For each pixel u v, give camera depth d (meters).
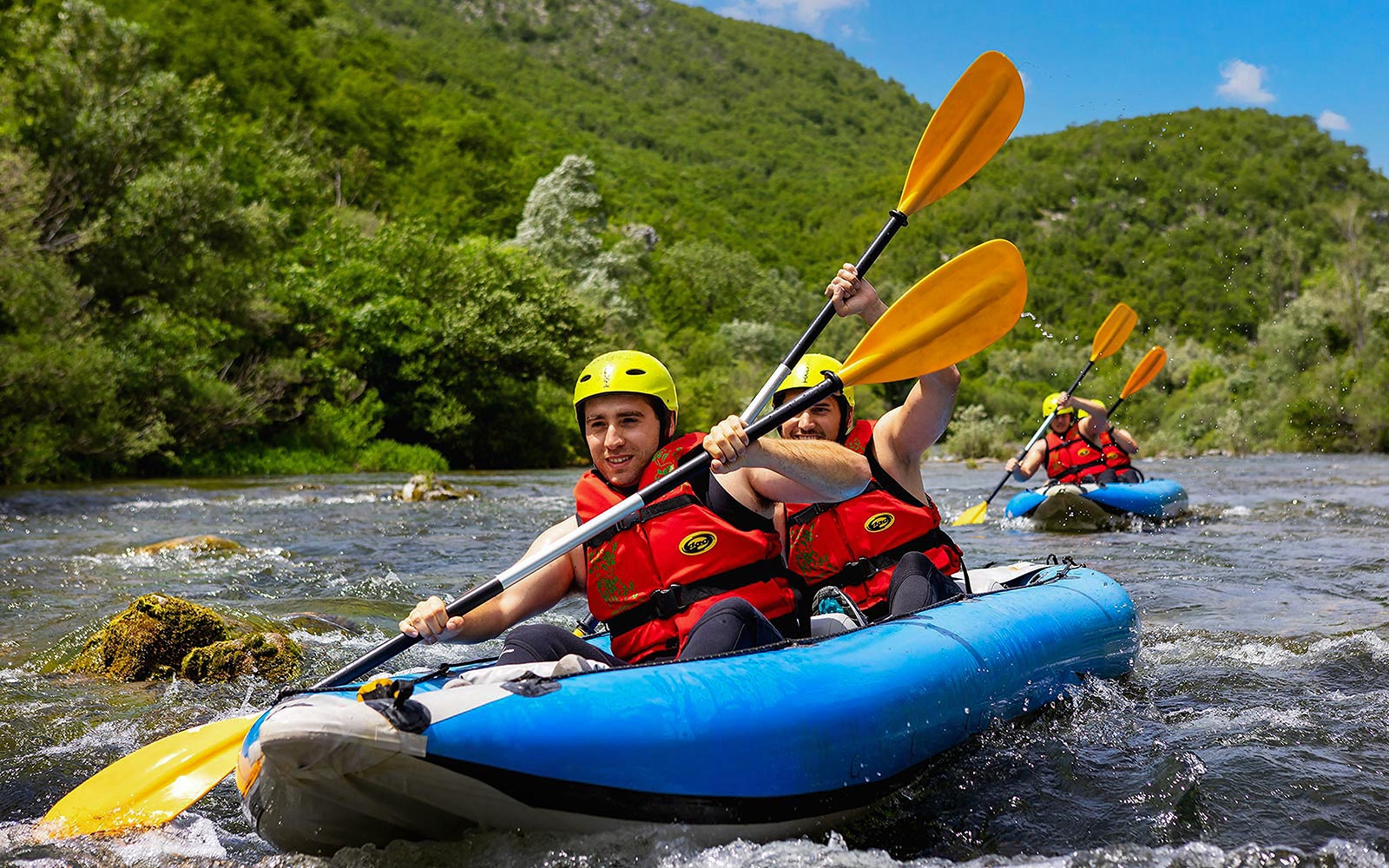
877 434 3.82
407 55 127.62
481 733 2.13
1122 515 9.76
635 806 2.25
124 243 18.08
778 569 2.92
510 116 127.94
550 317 26.83
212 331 19.05
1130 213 60.84
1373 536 8.92
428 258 25.94
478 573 6.91
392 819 2.22
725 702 2.38
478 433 25.92
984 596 3.59
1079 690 3.59
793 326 74.81
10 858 2.46
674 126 188.38
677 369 38.94
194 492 14.02
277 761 2.13
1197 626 5.18
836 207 139.38
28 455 15.27
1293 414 30.97
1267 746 3.20
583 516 2.98
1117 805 2.76
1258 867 2.34
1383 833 2.54
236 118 36.47
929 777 2.81
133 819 2.52
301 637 4.85
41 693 4.00
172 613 4.31
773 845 2.38
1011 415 46.56
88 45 18.31
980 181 86.25
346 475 19.73
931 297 3.30
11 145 16.50
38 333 15.70
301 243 26.39
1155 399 36.53
